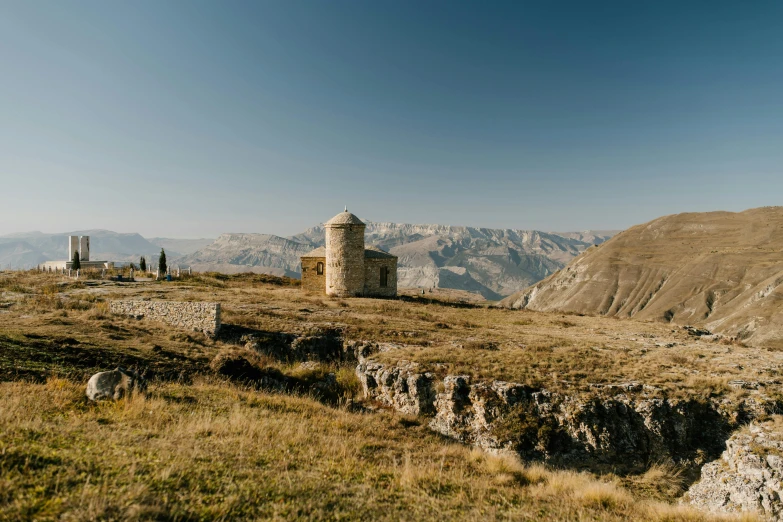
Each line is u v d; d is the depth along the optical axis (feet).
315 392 75.20
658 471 54.19
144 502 22.12
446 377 67.92
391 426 59.82
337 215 182.19
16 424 31.78
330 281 178.70
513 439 57.93
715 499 48.67
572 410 59.88
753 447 52.31
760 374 73.36
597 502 37.50
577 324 142.61
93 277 170.91
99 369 58.75
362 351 91.71
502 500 34.14
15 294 114.93
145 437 34.73
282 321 107.65
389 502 29.25
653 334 123.13
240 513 23.49
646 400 60.54
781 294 492.54
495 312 165.07
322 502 26.58
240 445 36.42
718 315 558.97
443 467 42.04
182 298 130.72
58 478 23.06
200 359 74.18
